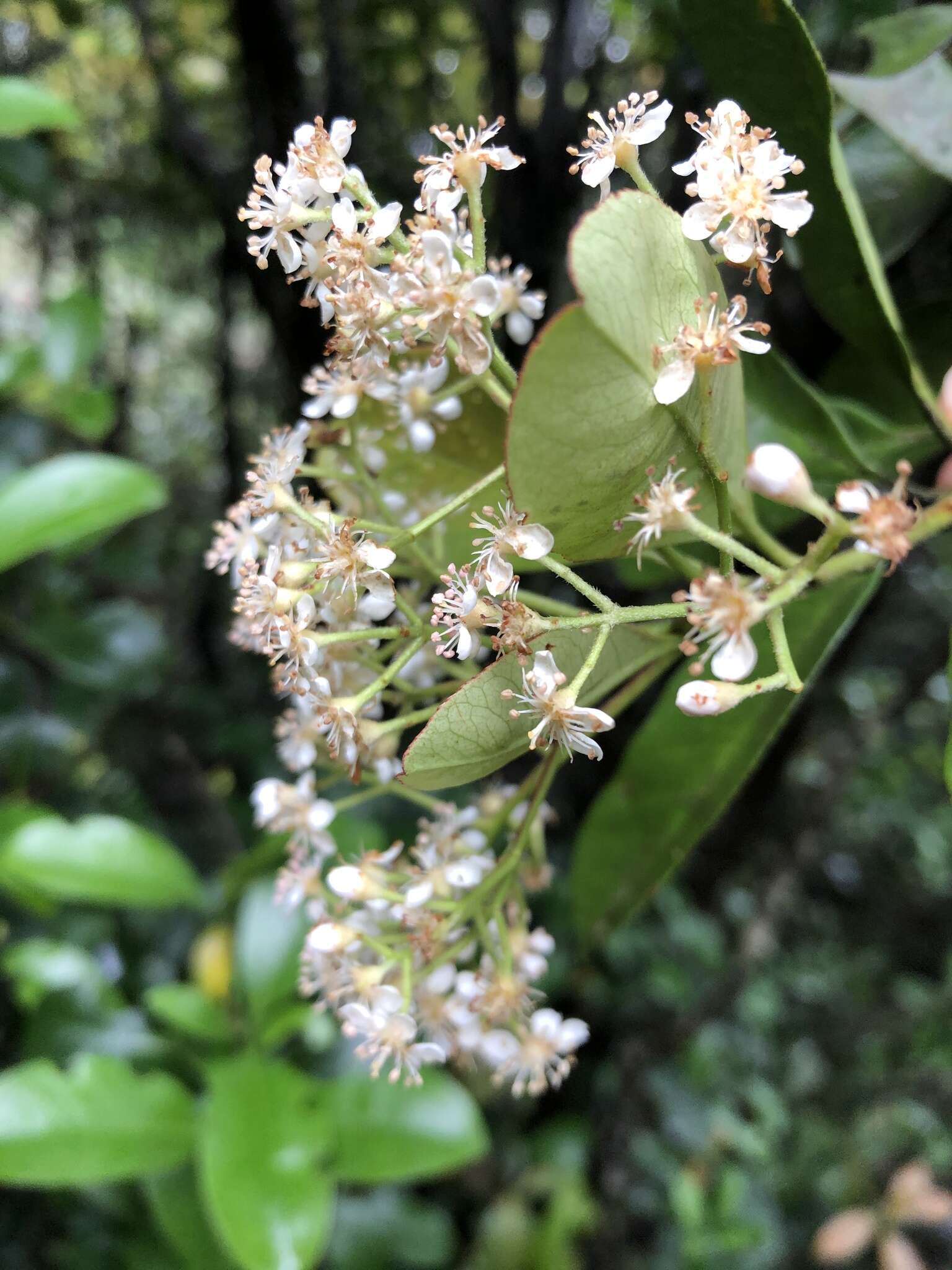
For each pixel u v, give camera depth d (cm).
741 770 12
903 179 13
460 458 11
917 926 57
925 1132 46
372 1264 26
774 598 7
